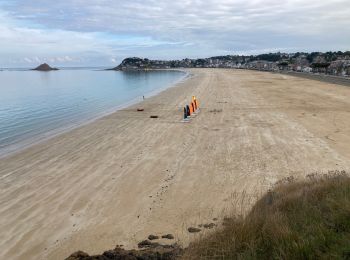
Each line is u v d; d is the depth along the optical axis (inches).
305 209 239.5
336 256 172.9
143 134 717.3
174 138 666.8
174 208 360.2
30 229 335.9
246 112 925.2
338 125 722.8
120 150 602.2
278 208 262.5
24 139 772.6
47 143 700.0
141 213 354.0
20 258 288.0
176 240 288.0
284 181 390.9
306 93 1350.9
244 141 617.6
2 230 336.5
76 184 448.8
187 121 828.0
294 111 915.4
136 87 2287.2
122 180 452.1
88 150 617.6
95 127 832.9
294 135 645.9
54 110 1221.1
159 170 483.8
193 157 536.4
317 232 196.7
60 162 554.6
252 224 220.8
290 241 190.5
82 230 327.3
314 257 177.3
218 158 524.7
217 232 229.0
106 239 307.0
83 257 260.1
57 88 2333.9
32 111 1212.5
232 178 438.6
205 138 653.3
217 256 197.0
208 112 950.4
